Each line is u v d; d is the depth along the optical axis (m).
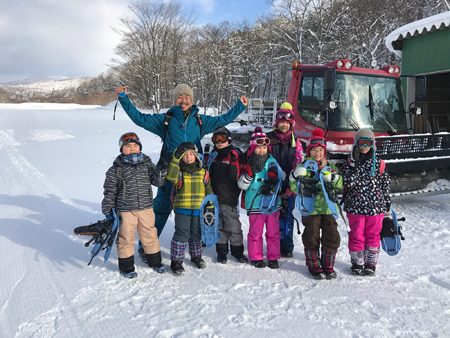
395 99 6.09
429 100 9.03
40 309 2.79
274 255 3.74
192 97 3.99
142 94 37.56
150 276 3.47
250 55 34.69
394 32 8.98
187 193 3.56
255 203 3.68
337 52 26.02
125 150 3.45
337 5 25.66
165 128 3.87
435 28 7.87
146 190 3.47
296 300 3.01
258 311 2.81
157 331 2.50
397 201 6.36
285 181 3.93
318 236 3.54
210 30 36.69
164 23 34.69
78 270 3.53
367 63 24.22
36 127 17.94
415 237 4.61
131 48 35.75
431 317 2.75
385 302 2.99
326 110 5.25
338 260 3.97
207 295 3.07
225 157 3.72
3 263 3.66
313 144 3.53
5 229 4.64
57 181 7.45
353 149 3.59
